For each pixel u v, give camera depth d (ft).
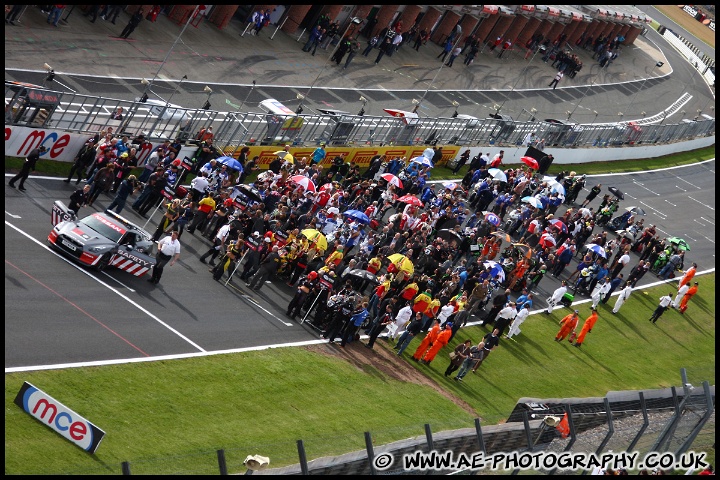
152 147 434.71
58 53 513.86
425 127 581.94
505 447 241.55
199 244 394.32
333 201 442.91
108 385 278.05
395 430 306.55
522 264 472.03
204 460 254.47
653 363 475.31
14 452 229.45
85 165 389.80
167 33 607.78
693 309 557.33
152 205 393.29
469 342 381.60
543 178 585.63
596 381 432.25
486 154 622.95
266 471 206.90
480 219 518.78
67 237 332.19
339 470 209.05
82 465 234.38
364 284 400.26
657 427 270.05
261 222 394.93
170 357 308.40
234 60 624.59
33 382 263.08
